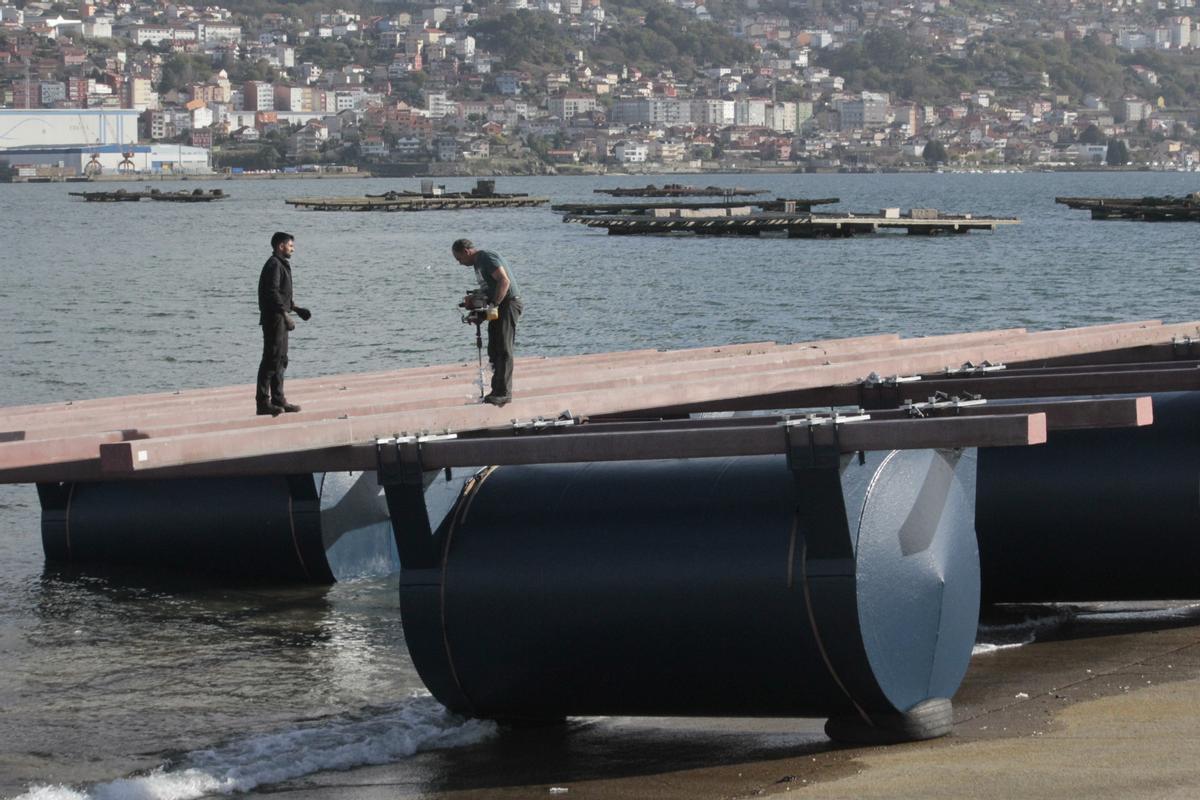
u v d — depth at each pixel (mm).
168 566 21188
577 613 12656
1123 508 16609
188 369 45000
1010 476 17000
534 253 98812
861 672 12203
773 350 26281
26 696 15516
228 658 16828
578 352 48156
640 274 79125
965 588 13156
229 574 20906
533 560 12805
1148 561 16734
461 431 15711
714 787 12039
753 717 13203
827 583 12031
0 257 102000
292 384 22109
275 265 17297
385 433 14773
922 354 21500
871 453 12500
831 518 12055
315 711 14805
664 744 13336
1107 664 15273
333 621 18453
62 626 18344
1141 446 16703
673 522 12586
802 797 11625
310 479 20328
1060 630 17031
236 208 198125
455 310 61438
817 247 100125
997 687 14500
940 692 13062
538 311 60531
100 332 54656
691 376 20547
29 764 13492
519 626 12844
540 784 12445
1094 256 87438
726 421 14266
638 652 12625
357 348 49688
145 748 13852
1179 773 11562
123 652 17156
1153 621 17312
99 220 163500
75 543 21562
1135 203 141250
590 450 12883
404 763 13195
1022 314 57281
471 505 13266
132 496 21344
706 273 79188
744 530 12352
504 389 16547
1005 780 11633
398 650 17047
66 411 19594
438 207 186750
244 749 13664
